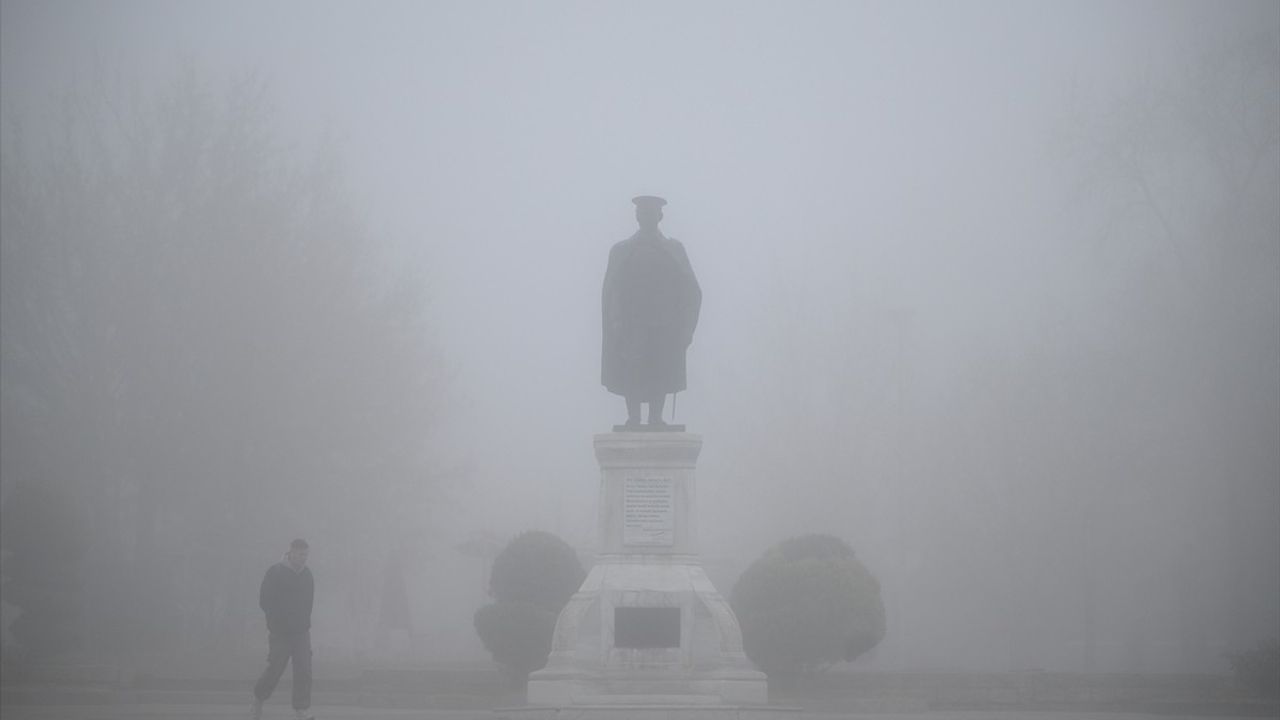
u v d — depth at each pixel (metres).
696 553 31.09
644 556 30.91
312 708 36.38
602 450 31.47
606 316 33.31
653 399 32.72
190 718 31.50
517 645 38.44
